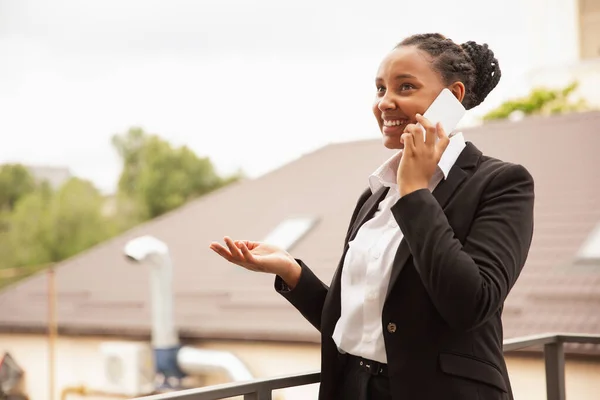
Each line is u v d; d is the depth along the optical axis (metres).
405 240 1.69
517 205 1.67
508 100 18.84
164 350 11.87
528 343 2.52
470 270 1.53
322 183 16.14
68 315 14.84
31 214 42.53
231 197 18.02
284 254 2.04
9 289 17.30
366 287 1.74
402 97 1.79
